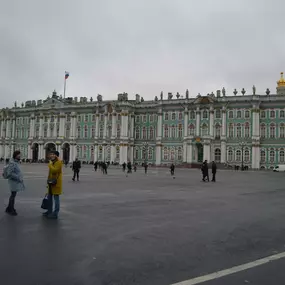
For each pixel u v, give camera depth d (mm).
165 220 13961
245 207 17984
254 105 89438
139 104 106688
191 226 12867
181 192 25328
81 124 112125
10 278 7312
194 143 93688
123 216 14742
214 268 8156
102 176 45250
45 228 12070
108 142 106562
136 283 7168
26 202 18141
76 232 11562
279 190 28297
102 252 9305
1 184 27984
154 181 37156
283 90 108875
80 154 111375
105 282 7188
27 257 8742
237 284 7156
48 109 116875
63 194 22594
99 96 111875
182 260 8727
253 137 88875
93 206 17484
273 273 7855
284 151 87250
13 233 11227
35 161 119125
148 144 104562
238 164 90875
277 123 88500
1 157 128875
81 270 7863
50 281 7184
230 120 92312
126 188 27750
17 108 125688
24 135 124000
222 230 12266
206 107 94438
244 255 9281
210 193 25016
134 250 9547
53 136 115562
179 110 99125
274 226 13094
